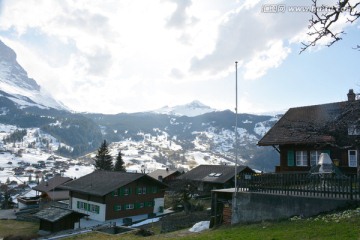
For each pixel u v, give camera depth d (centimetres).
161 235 2472
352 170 3234
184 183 5619
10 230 5038
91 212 5762
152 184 6297
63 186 6347
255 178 2208
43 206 7288
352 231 1416
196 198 6750
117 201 5688
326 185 2059
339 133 1728
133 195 5947
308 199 1909
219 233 1934
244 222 2173
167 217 4778
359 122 1572
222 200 2458
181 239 1902
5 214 6700
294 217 1903
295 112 4069
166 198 7675
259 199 2123
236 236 1723
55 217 4562
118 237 3105
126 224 5181
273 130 3928
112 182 5859
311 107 4016
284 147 3781
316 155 3538
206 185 7625
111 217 5575
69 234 3675
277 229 1733
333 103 3834
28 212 6888
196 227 2484
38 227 5222
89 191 5653
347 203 1775
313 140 3288
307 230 1569
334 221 1609
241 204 2216
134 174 6134
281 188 2069
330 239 1366
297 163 3678
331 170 2370
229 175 7425
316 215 1834
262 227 1886
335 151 3422
